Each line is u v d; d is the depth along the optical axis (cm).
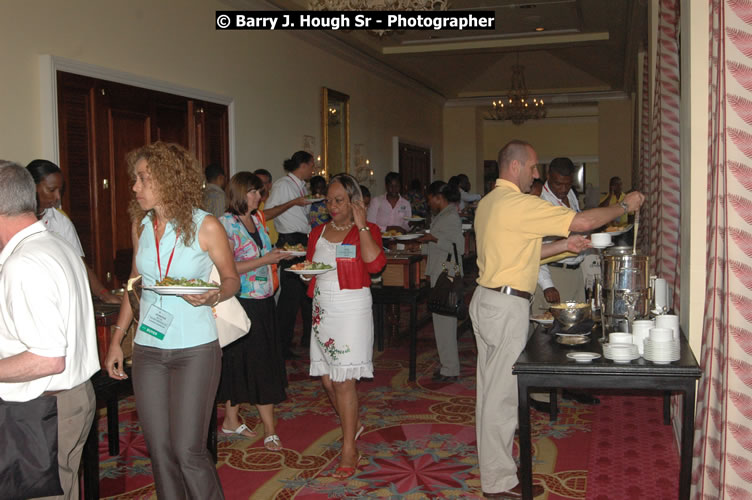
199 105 720
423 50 1192
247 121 821
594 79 1555
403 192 1427
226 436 425
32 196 216
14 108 499
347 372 351
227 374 387
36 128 519
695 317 342
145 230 256
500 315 308
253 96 834
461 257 549
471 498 329
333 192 352
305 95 980
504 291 309
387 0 650
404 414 470
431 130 1634
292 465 376
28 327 201
